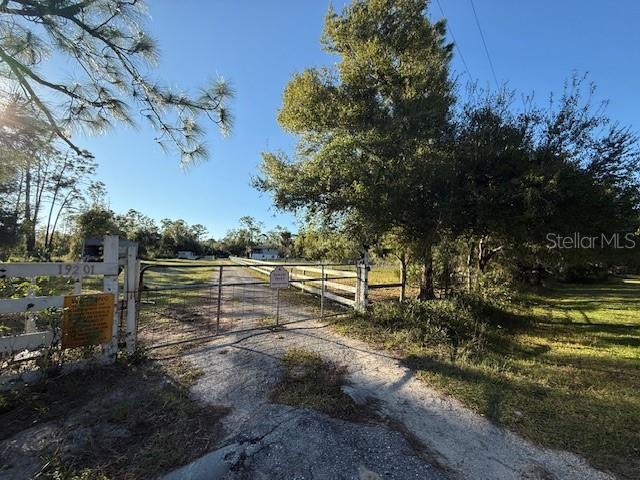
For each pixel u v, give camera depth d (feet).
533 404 13.44
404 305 27.50
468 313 26.91
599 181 27.55
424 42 38.75
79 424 10.72
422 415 12.26
